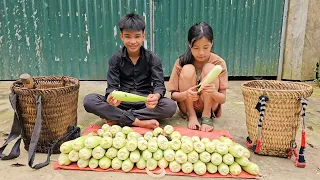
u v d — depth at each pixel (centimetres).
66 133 220
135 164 195
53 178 184
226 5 434
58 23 432
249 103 215
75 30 436
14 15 427
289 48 448
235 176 186
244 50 454
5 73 451
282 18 441
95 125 265
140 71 268
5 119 289
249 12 438
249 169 186
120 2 427
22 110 210
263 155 215
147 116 250
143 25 246
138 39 243
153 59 262
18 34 435
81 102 350
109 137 195
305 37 438
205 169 187
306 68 453
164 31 441
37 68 450
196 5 432
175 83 271
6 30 434
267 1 433
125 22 240
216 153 189
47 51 444
